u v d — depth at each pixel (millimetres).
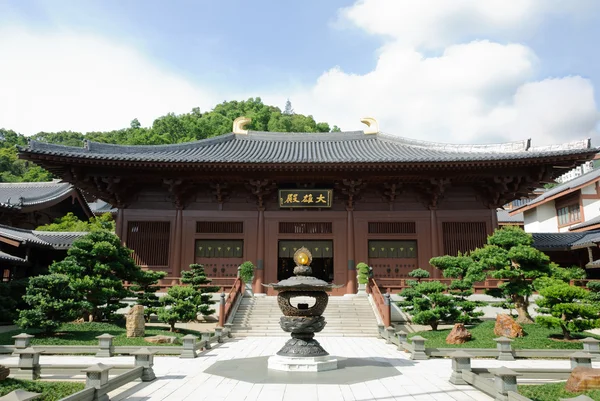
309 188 34719
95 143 32938
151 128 96000
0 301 24984
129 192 34938
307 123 111062
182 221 34656
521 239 23000
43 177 77062
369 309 28438
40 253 37219
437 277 33156
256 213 34875
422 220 34438
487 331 22000
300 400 10836
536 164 31203
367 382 12805
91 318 24172
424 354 17000
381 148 39031
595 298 21266
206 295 25844
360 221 34562
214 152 37125
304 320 15242
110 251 23297
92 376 10383
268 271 34031
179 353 18000
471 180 33969
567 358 17875
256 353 18719
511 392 10148
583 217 41281
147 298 24797
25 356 13297
